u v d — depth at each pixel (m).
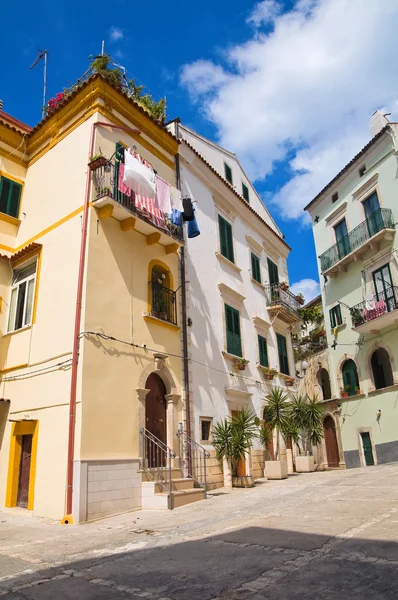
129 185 12.33
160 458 11.92
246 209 20.70
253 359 18.52
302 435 19.94
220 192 18.78
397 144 22.14
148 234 13.15
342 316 25.16
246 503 9.88
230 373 16.44
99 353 10.71
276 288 21.84
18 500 10.90
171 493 10.34
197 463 13.15
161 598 4.17
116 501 9.99
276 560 5.03
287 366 22.05
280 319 22.19
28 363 11.63
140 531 7.76
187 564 5.22
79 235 11.59
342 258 24.81
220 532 6.92
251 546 5.78
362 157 24.48
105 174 11.90
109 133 13.05
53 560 5.93
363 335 23.55
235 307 18.05
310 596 3.87
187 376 13.70
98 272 11.31
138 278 12.62
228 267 18.25
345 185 25.92
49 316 11.54
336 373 25.39
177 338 13.76
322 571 4.49
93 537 7.49
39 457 10.44
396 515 6.79
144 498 10.55
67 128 13.44
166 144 15.65
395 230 21.72
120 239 12.28
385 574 4.21
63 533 8.00
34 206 13.60
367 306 22.33
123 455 10.57
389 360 22.03
